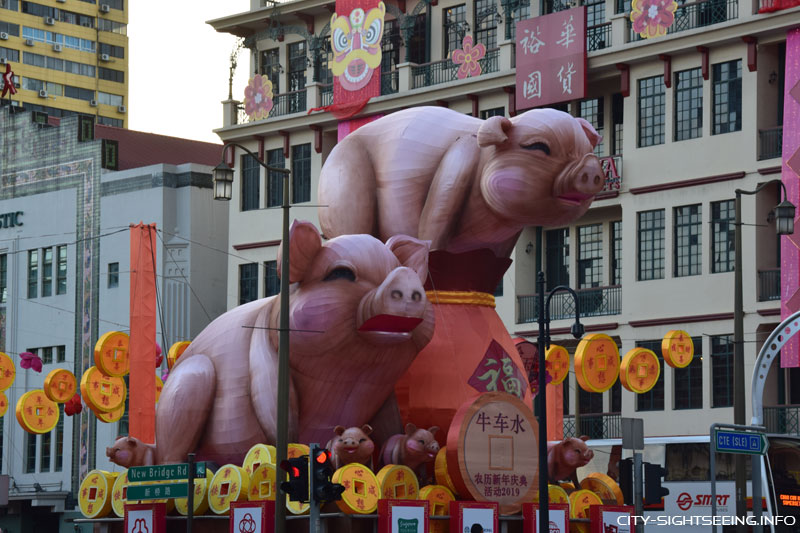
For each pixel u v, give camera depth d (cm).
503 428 2331
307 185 4928
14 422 5453
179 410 2367
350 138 2484
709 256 4122
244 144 5122
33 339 5466
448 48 4753
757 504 2422
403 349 2273
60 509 5206
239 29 5175
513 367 2436
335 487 2039
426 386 2366
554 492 2420
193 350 2438
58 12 9975
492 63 4559
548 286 4584
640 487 2408
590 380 2750
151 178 5150
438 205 2362
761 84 4056
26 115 5625
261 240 5012
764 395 4016
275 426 2309
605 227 4469
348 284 2242
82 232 5344
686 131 4200
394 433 2356
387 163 2409
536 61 4381
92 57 10119
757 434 2409
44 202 5500
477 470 2292
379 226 2411
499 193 2323
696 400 4134
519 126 2331
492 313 2459
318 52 4959
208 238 5150
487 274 2444
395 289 2188
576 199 2345
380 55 4719
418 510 2212
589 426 4381
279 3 5072
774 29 3972
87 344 5262
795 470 2805
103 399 2952
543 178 2312
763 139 4041
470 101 4572
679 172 4188
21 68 9731
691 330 4144
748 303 4012
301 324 2250
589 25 4425
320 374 2277
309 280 2269
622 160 4312
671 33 4178
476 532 2264
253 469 2283
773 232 4050
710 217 4125
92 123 5459
